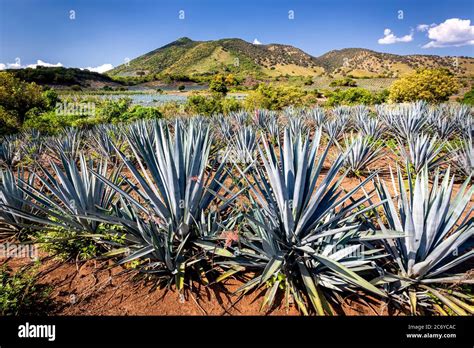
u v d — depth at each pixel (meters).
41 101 19.41
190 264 2.98
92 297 2.81
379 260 2.99
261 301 2.73
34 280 2.96
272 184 2.69
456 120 9.92
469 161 5.55
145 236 2.86
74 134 9.42
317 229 2.59
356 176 6.45
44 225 3.98
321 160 2.66
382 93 32.16
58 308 2.67
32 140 10.16
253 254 2.75
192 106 21.08
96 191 3.64
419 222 2.45
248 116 13.68
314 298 2.35
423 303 2.52
